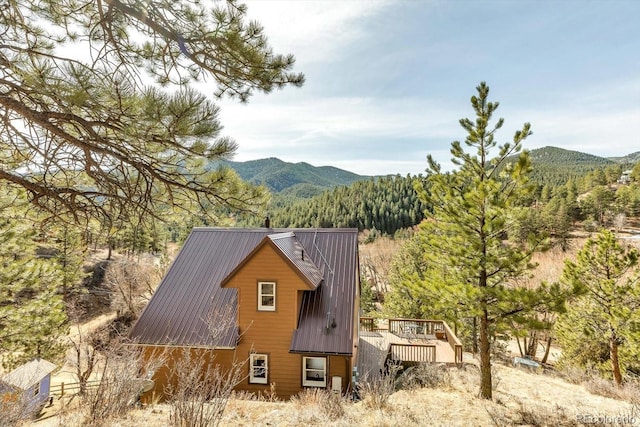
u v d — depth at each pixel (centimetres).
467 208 1022
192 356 1194
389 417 790
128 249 4034
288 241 1430
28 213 684
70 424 607
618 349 1777
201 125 459
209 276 1437
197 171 598
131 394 677
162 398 1172
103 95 426
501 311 977
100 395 617
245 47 522
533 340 2831
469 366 1589
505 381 1394
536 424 814
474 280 1130
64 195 585
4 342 1490
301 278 1235
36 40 573
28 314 1536
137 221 633
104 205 596
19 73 439
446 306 1048
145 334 1238
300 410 814
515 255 974
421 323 1933
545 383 1413
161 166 585
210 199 617
